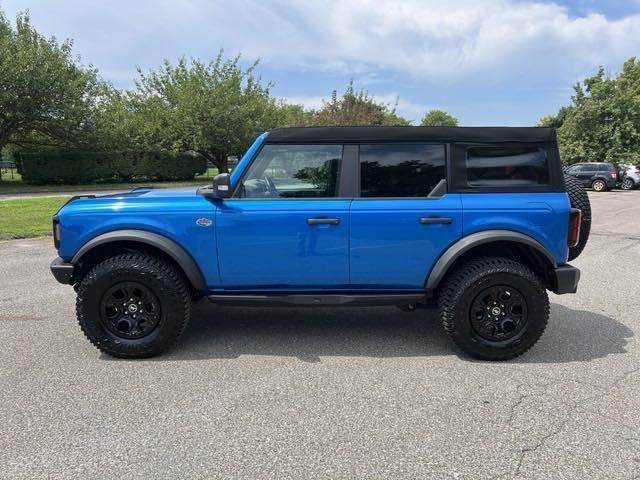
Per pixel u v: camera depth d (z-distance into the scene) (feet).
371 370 12.18
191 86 96.89
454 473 8.09
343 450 8.73
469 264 12.85
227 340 14.24
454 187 12.69
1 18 77.97
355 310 17.25
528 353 13.30
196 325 15.58
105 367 12.29
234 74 101.40
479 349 12.62
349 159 12.78
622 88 106.32
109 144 87.76
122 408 10.19
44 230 33.14
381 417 9.87
